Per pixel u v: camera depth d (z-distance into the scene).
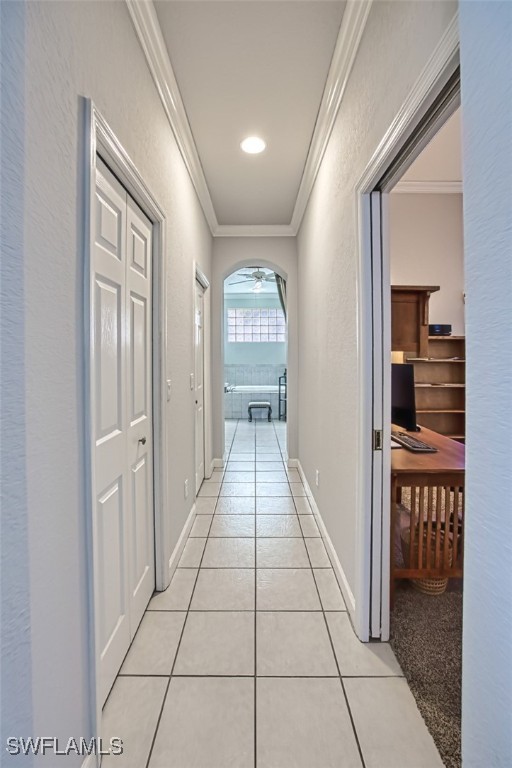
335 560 2.01
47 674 0.84
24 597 0.76
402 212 3.70
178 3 1.40
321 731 1.16
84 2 0.98
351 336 1.66
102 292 1.21
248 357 8.09
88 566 1.01
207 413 3.70
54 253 0.85
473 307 0.67
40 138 0.79
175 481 2.11
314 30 1.52
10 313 0.71
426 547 1.73
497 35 0.59
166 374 1.87
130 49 1.33
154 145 1.64
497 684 0.62
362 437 1.51
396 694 1.28
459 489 1.69
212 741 1.13
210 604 1.76
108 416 1.27
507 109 0.57
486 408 0.64
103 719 1.19
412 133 1.08
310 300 2.94
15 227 0.72
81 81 0.97
